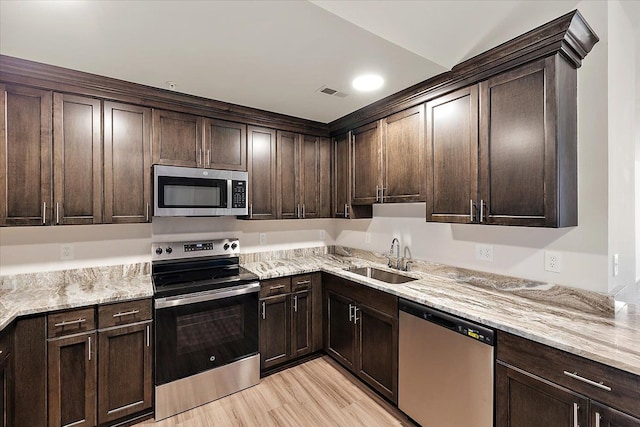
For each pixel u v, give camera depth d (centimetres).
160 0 133
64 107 206
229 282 240
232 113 271
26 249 218
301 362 288
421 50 178
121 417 201
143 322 207
